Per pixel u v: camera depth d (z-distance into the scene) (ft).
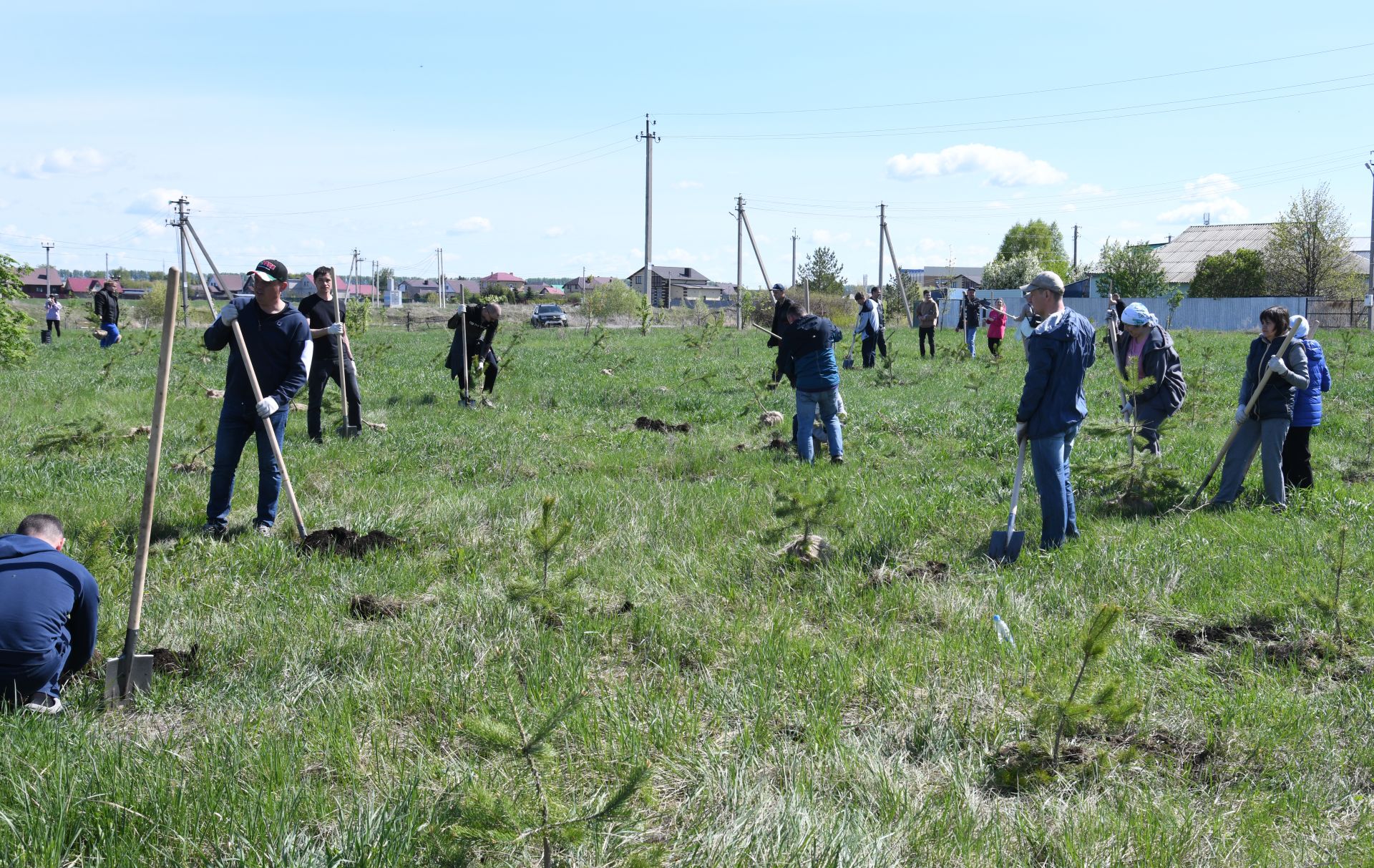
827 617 17.95
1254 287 181.47
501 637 16.35
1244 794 11.94
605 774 12.18
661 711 13.51
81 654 14.19
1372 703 13.97
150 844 10.11
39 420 39.04
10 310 53.11
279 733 12.75
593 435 37.35
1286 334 24.93
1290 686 14.83
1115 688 12.41
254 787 11.20
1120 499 25.80
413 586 19.16
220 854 10.19
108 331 81.46
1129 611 18.11
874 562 21.04
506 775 11.66
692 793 11.87
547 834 9.39
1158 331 27.63
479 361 46.29
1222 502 26.02
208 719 13.21
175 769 11.62
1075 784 12.22
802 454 32.22
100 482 27.02
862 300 66.18
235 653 15.69
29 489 26.11
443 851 9.94
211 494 22.34
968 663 15.44
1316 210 177.17
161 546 20.76
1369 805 11.60
